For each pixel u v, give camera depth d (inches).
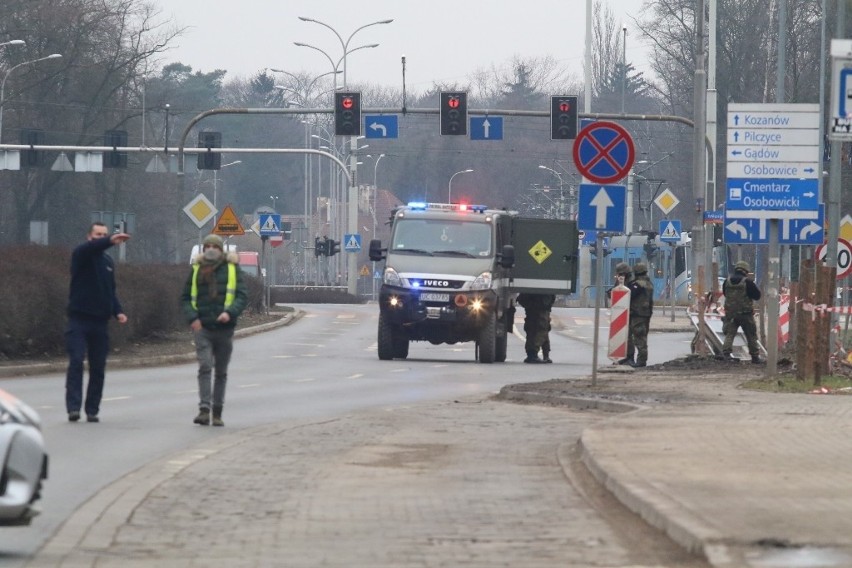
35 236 6210.6
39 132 5944.9
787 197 2418.8
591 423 1854.1
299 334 4709.6
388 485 1317.7
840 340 3070.9
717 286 3641.7
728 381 2536.9
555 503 1197.7
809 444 1445.6
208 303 1878.7
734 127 2422.5
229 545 1032.2
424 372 3078.2
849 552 889.5
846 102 1573.6
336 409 2169.0
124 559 983.0
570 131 4729.3
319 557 983.6
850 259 3513.8
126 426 1846.7
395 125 5211.6
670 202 5570.9
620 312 3019.2
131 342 3577.8
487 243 3511.3
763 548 900.6
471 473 1391.5
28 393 2314.2
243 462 1482.5
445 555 981.8
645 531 1037.2
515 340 4736.7
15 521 959.6
